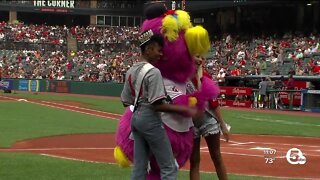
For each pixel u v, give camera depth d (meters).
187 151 6.75
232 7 51.12
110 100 36.28
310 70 33.12
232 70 37.56
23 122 19.39
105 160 11.27
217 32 56.69
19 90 48.19
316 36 43.78
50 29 62.19
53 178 8.79
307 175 10.00
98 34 62.25
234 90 32.62
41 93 44.78
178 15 6.67
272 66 37.56
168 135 6.48
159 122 6.16
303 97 29.28
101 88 43.25
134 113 6.23
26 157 11.01
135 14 68.50
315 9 47.66
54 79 48.16
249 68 37.94
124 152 6.76
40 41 59.25
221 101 33.09
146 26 6.68
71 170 9.59
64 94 44.16
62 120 20.88
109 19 68.00
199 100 6.76
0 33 58.69
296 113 28.00
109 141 14.84
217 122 7.33
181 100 6.57
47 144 13.93
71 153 12.33
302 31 47.88
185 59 6.64
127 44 57.97
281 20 51.75
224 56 44.75
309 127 20.73
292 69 34.28
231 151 13.27
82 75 48.28
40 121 20.06
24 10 66.69
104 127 18.69
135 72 6.25
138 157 6.29
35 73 50.75
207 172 9.91
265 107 30.92
